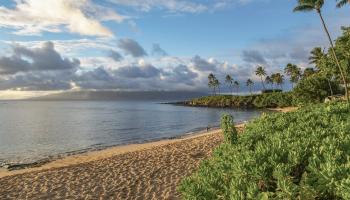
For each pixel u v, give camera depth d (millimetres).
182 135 50000
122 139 48125
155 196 13289
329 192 3113
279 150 4230
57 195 14336
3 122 89062
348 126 6598
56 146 42156
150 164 19109
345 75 52438
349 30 51531
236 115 102375
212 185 3863
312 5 40375
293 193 3164
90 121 90188
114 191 14359
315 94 74562
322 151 4215
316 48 81562
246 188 3551
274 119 10266
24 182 16766
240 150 5523
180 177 15688
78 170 18766
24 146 42938
